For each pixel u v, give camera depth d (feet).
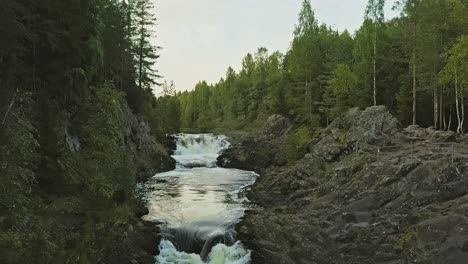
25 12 56.95
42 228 46.39
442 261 51.49
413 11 142.20
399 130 117.91
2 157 41.96
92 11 82.17
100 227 58.80
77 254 49.32
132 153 131.75
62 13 67.72
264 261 64.90
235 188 120.16
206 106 419.95
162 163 159.02
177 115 259.60
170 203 95.91
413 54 141.18
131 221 73.05
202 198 103.40
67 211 56.08
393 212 68.18
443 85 136.56
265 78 328.29
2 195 40.91
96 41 83.10
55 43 66.33
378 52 172.86
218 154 198.29
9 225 40.91
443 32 137.39
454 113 166.40
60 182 61.05
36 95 64.85
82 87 80.12
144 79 197.26
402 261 55.42
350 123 127.75
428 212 62.54
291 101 197.98
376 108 123.13
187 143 207.72
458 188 66.69
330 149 112.88
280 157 160.45
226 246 70.49
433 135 111.45
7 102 48.91
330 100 167.84
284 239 68.69
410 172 76.48
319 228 69.00
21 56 60.95
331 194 85.71
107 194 65.05
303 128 153.48
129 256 62.44
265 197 102.58
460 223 55.06
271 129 185.68
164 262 67.21
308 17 192.03
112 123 78.89
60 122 66.95
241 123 299.38
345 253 61.36
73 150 70.64
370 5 175.01
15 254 38.68
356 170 90.48
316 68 188.55
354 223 67.67
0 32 50.39
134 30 191.52
